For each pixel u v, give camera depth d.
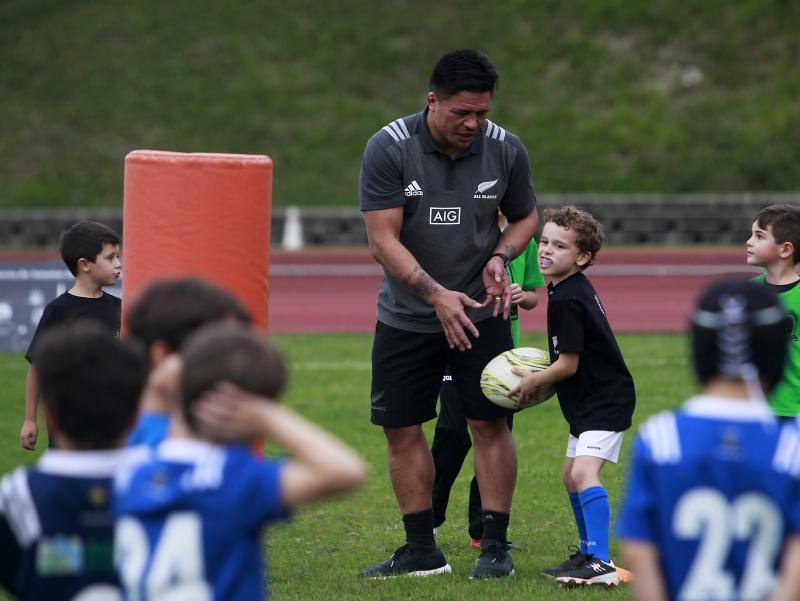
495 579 19.94
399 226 20.25
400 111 100.75
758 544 9.82
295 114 100.50
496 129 20.64
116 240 21.19
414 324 20.30
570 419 19.81
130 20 111.69
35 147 98.31
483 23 108.44
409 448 20.72
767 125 94.94
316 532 24.02
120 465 10.06
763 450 9.91
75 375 9.95
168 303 11.12
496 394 19.80
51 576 9.92
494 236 20.81
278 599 18.84
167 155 18.53
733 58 102.81
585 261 19.53
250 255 18.88
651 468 10.12
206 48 107.81
